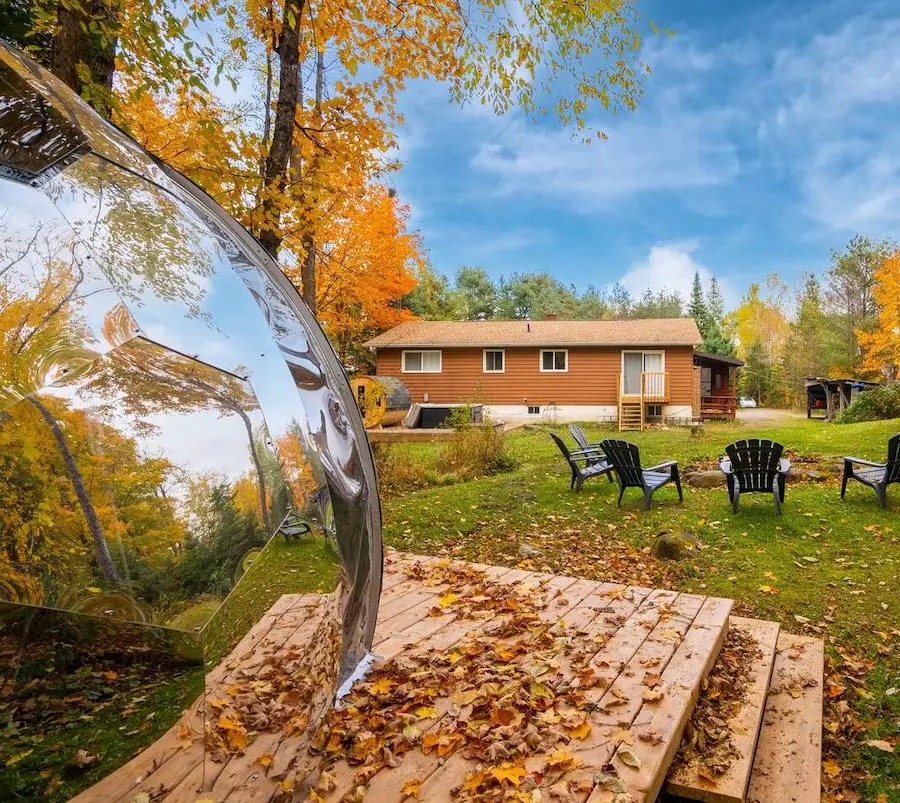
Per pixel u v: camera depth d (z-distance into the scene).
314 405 1.53
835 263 33.62
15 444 1.07
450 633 2.96
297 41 5.59
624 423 19.58
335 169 6.08
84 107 1.44
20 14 3.74
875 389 18.19
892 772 2.66
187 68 4.28
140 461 1.16
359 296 15.35
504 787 1.78
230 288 1.46
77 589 1.07
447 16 6.00
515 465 10.78
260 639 1.29
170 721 1.14
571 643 2.81
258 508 1.30
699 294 52.78
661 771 1.92
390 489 9.15
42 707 1.03
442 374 21.55
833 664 3.69
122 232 1.30
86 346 1.17
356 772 1.87
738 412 31.39
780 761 2.44
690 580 5.21
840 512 6.86
